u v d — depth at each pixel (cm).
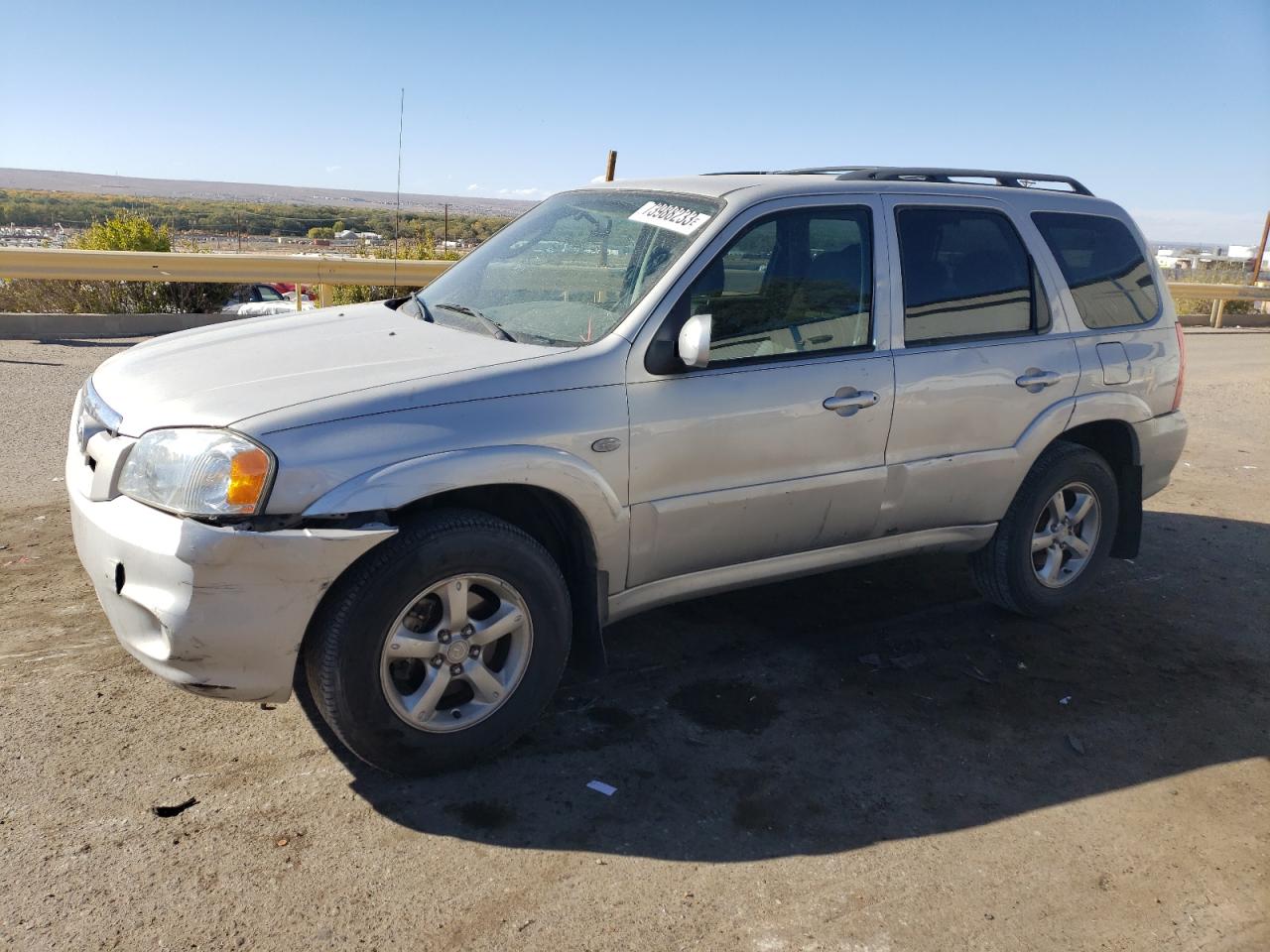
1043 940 270
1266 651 466
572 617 365
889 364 402
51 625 416
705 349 333
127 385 341
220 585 283
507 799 318
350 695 302
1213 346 1758
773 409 371
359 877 278
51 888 265
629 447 343
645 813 315
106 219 1530
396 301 467
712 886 283
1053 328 458
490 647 340
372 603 299
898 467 411
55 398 822
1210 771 361
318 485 288
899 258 412
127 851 282
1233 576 561
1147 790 346
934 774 348
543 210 459
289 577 287
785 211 386
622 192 430
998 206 451
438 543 307
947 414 419
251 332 397
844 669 422
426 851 290
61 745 331
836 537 410
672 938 262
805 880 288
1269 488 759
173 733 344
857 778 342
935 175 450
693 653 430
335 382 315
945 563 559
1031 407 446
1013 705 401
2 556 485
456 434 310
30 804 299
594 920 266
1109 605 512
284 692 303
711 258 364
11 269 1110
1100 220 493
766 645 442
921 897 284
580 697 387
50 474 619
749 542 385
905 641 455
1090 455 475
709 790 329
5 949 243
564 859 291
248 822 298
